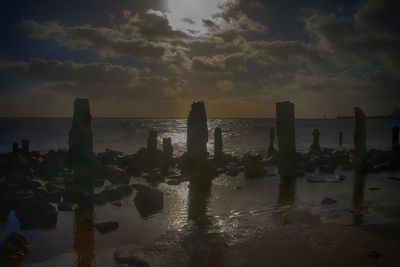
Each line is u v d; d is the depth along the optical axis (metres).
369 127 142.50
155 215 19.75
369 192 24.83
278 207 20.98
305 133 103.00
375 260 13.34
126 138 81.25
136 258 13.79
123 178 29.45
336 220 18.16
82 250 14.86
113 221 18.05
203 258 13.80
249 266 13.08
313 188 26.47
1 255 13.91
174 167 36.47
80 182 24.81
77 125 25.00
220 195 24.50
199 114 33.72
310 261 13.38
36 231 17.27
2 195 21.22
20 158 35.59
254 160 38.59
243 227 17.28
